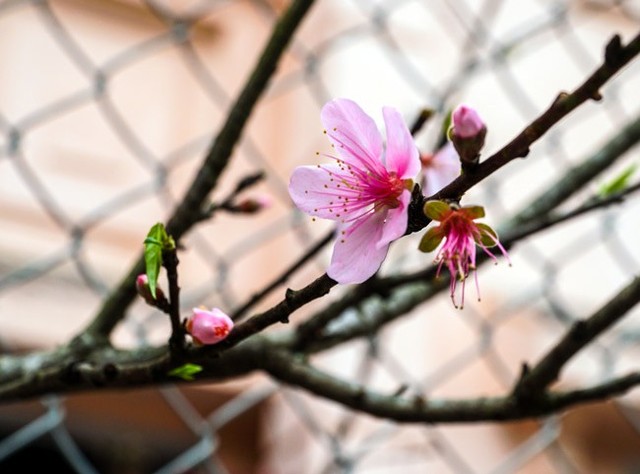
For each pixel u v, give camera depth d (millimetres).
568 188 942
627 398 1635
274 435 1440
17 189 1403
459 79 1180
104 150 1468
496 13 1581
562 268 1683
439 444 1353
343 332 896
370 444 1403
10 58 1417
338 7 1535
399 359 1503
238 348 850
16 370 854
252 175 865
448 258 729
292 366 855
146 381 763
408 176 727
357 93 1520
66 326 1371
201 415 1396
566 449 1609
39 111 1426
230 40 1593
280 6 1629
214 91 1507
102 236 1452
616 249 1729
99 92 1070
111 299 862
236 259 1446
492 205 1306
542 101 1657
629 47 696
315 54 1311
